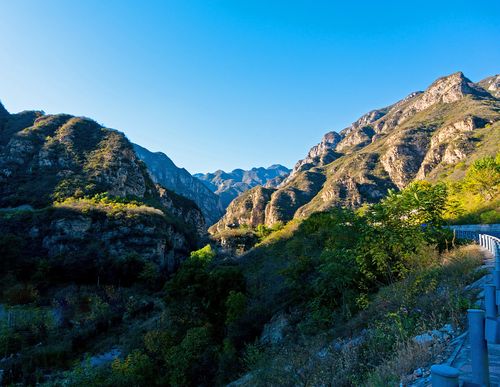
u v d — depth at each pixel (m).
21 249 74.31
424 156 146.50
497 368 4.26
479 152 94.25
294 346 11.60
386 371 5.53
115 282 75.25
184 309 30.11
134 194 126.12
